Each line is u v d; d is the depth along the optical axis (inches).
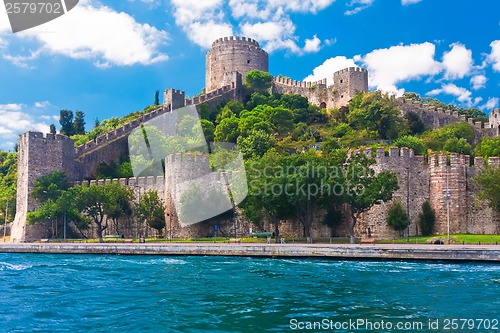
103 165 3949.3
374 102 4229.8
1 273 1582.2
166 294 1179.9
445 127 4242.1
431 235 2723.9
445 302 1063.6
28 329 892.6
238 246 1996.8
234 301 1088.2
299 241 2682.1
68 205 3238.2
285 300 1093.8
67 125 5698.8
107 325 908.0
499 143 3676.2
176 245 2123.5
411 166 2829.7
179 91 4463.6
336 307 1023.0
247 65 5570.9
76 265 1790.1
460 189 2768.2
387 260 1779.0
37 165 3636.8
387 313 970.7
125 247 2192.4
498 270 1517.0
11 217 4210.1
